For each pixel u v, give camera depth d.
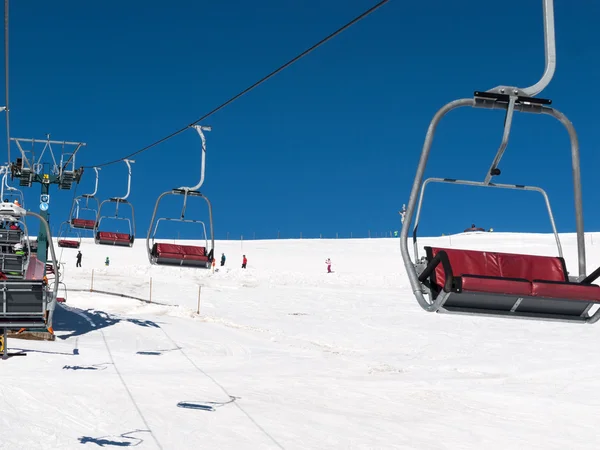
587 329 25.64
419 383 15.95
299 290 38.75
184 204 13.18
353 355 20.77
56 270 14.70
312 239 76.56
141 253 56.88
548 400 14.25
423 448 10.41
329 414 12.07
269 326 26.47
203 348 19.98
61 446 8.55
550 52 4.84
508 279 5.19
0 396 10.61
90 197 23.33
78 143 20.75
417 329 26.19
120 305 29.02
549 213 5.78
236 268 47.59
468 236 74.44
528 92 4.91
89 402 10.98
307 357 19.70
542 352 20.86
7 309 13.64
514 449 10.73
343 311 31.09
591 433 11.85
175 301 32.44
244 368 16.95
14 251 18.80
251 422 10.86
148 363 16.48
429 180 5.42
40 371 13.68
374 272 48.50
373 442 10.45
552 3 4.84
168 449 8.94
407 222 5.21
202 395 12.68
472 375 17.39
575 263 46.62
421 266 5.53
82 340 19.42
